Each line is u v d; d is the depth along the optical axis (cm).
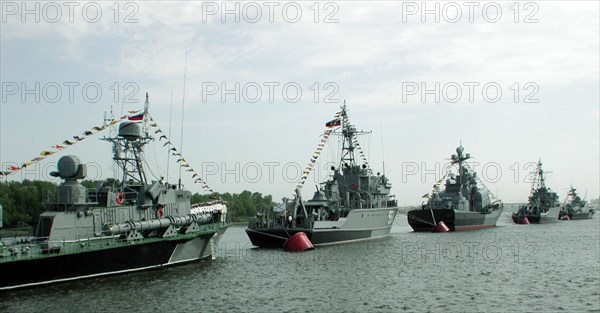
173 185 4541
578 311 3027
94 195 3872
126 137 4278
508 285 3778
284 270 4397
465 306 3130
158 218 4203
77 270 3491
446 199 9919
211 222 4984
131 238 3834
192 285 3644
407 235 8556
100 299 3134
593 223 13350
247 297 3334
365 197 7125
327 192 6769
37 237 3450
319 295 3412
